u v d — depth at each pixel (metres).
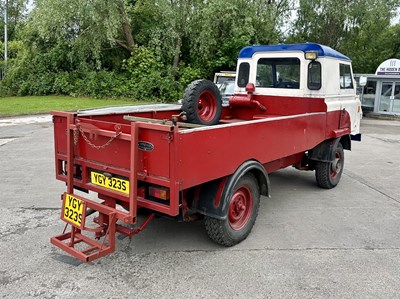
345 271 3.66
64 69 24.34
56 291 3.24
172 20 21.50
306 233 4.56
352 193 6.32
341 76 6.47
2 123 14.17
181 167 3.21
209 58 23.39
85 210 3.61
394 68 19.50
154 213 3.74
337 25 22.84
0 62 26.19
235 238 4.14
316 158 6.15
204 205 3.86
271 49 6.29
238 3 21.58
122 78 23.50
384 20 25.64
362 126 16.97
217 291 3.28
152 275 3.53
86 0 19.45
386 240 4.40
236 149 3.85
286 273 3.60
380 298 3.22
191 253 3.98
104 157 3.68
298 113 6.09
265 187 4.45
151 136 3.26
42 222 4.73
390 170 8.17
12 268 3.62
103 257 3.86
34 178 6.77
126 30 23.45
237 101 6.45
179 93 22.73
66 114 3.92
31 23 22.12
